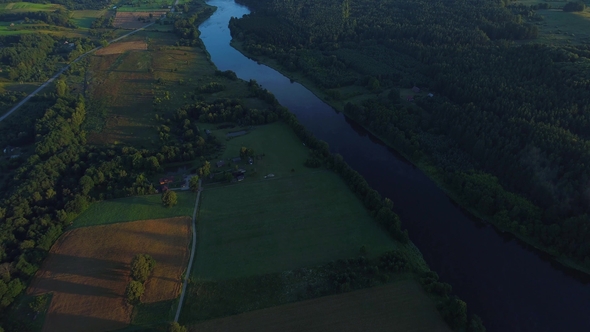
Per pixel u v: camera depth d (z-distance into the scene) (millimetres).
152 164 166250
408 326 103125
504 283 119125
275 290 114062
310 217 141250
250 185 158625
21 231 131625
